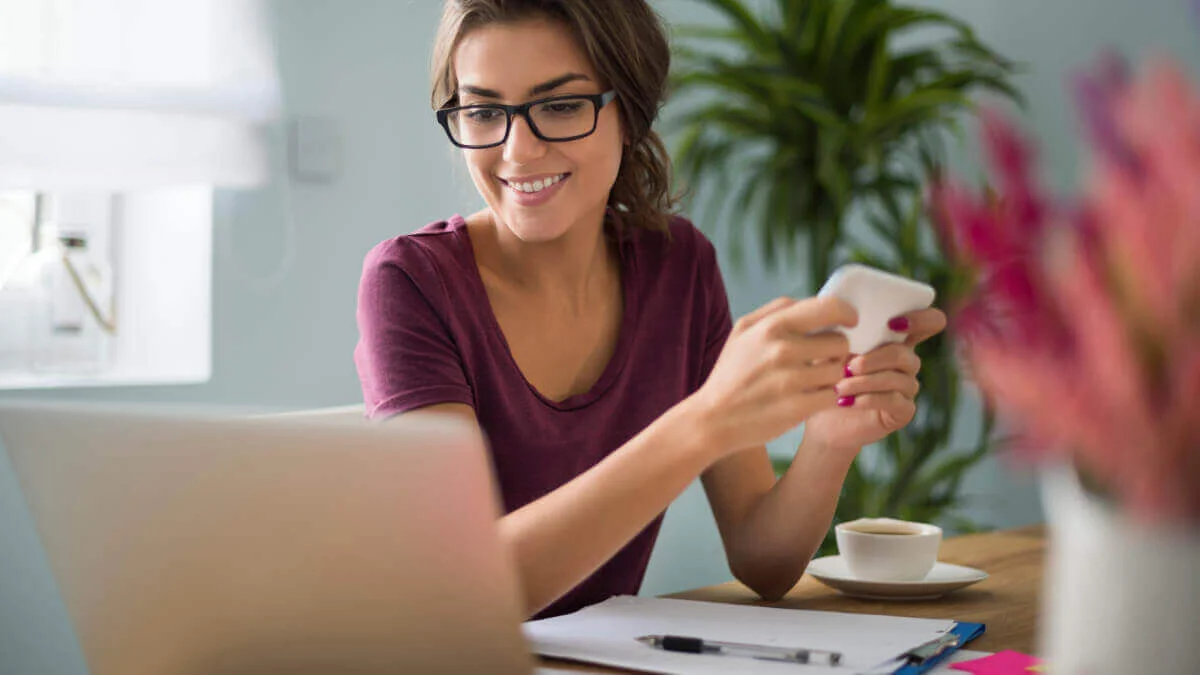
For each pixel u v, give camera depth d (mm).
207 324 2518
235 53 2500
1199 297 409
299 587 693
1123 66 417
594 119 1232
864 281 889
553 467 1325
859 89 2803
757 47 2820
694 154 2859
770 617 1008
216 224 2523
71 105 2305
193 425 687
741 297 3451
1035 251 427
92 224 2574
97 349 2494
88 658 815
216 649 735
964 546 1458
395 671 696
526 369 1359
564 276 1365
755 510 1231
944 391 2520
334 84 2670
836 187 2617
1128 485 456
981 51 2736
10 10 2242
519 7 1209
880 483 2719
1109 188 413
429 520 653
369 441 652
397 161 2773
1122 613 499
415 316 1254
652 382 1405
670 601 1089
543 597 949
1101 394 427
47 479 768
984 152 451
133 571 750
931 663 866
